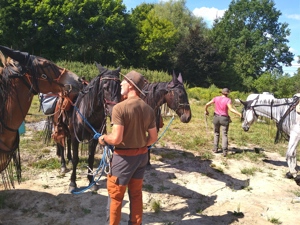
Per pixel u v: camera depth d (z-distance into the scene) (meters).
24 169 6.54
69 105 5.52
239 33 64.75
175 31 45.88
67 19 37.25
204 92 27.75
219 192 6.07
